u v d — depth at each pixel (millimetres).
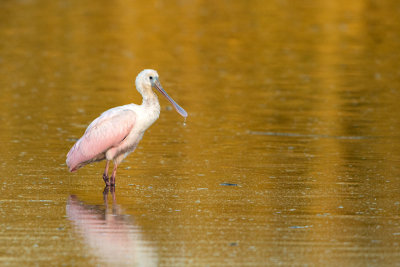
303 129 17781
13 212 10562
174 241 9258
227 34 33719
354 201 11406
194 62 27688
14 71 25438
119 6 41344
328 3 42750
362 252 8859
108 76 24922
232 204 11180
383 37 32969
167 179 12898
